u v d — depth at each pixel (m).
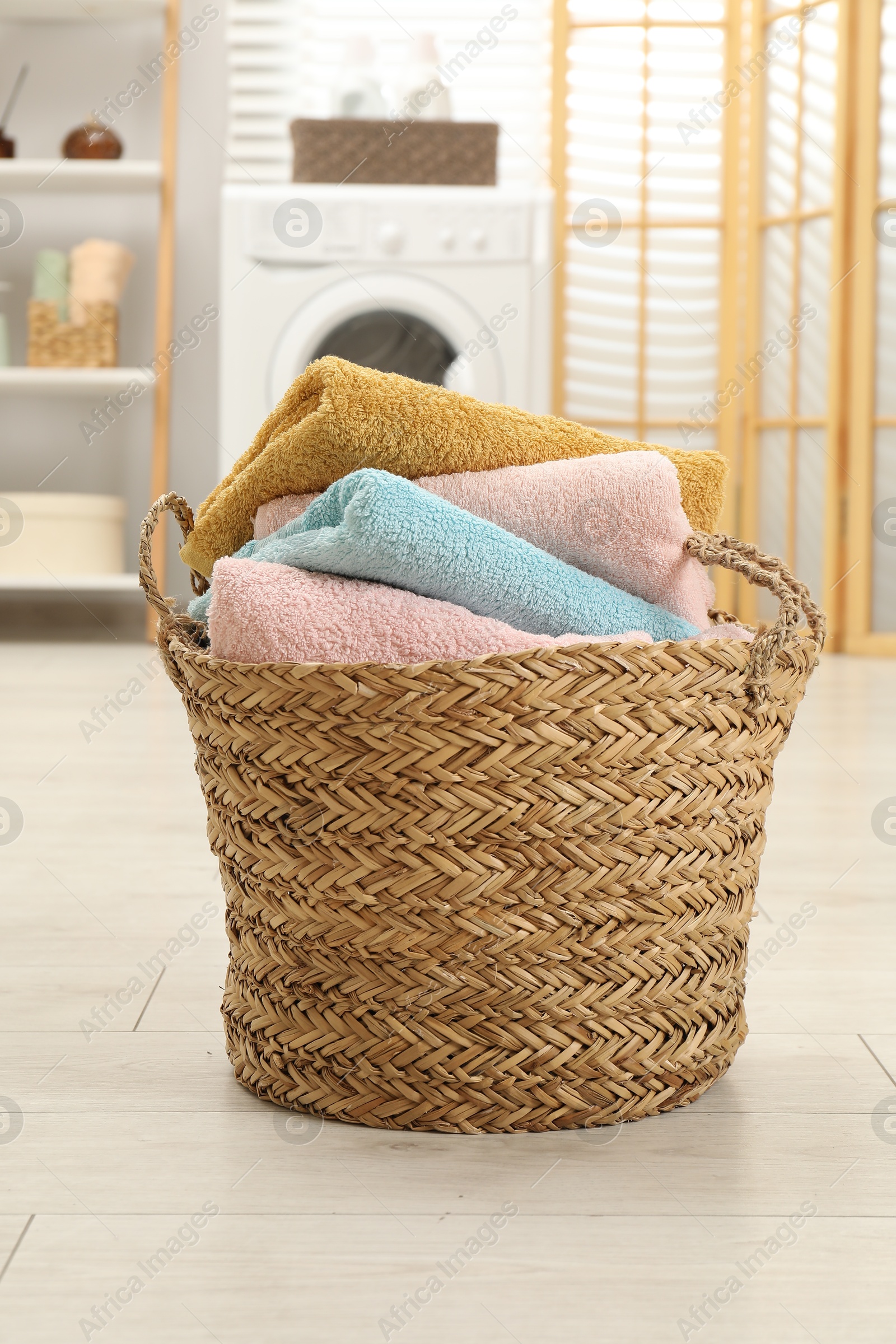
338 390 0.70
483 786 0.59
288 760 0.62
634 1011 0.64
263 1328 0.46
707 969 0.67
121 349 3.34
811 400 3.23
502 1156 0.60
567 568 0.69
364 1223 0.54
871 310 3.12
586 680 0.59
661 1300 0.48
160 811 1.41
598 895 0.62
